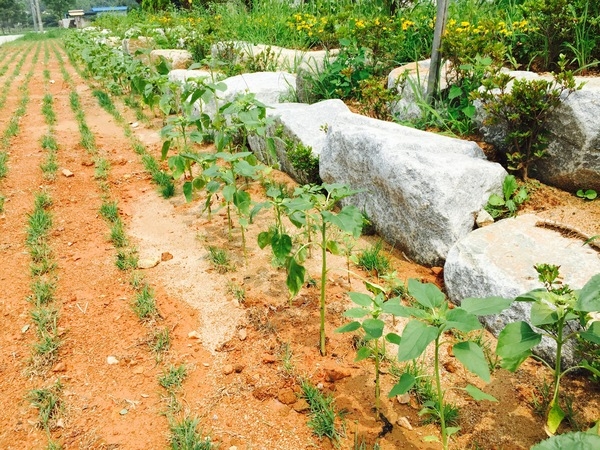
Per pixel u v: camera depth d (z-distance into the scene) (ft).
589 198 10.89
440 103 14.93
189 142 19.34
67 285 10.41
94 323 9.26
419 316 5.51
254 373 8.07
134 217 13.58
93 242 12.17
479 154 11.97
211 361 8.36
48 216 13.19
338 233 12.23
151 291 10.14
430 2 22.07
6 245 11.93
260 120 12.58
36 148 18.89
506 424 7.01
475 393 6.04
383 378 7.92
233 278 10.63
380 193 11.67
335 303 9.75
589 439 4.97
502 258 9.09
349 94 18.74
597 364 7.16
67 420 7.19
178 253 11.68
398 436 6.87
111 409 7.39
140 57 33.24
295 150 14.39
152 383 7.89
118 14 69.36
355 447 6.61
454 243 10.25
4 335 8.92
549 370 7.88
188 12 48.47
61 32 123.03
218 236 12.38
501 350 6.13
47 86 32.99
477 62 13.71
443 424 6.04
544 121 11.09
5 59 53.93
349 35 19.83
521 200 11.10
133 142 19.60
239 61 25.22
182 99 14.61
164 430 7.04
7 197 14.52
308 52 23.76
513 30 15.23
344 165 12.79
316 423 7.04
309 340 8.80
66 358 8.39
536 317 6.03
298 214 8.70
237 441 6.85
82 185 15.58
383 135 11.74
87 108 25.71
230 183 10.37
